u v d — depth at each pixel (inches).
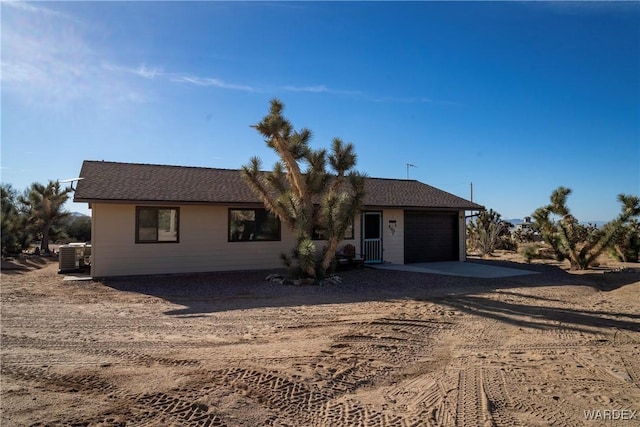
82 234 1301.7
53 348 251.4
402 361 240.1
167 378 203.3
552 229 786.2
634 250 854.5
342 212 526.0
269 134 515.8
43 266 734.5
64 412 165.5
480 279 578.9
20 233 943.0
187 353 243.9
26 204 1037.8
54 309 367.9
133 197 543.8
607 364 238.5
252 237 641.6
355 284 527.8
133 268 568.1
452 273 634.2
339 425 163.6
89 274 608.1
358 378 212.1
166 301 411.8
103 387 191.6
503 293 470.6
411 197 808.9
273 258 652.7
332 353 248.7
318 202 649.0
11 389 187.8
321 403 182.7
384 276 598.2
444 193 896.3
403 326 318.0
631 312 376.5
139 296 437.7
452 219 831.1
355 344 269.0
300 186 537.6
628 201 690.8
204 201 580.4
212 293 457.4
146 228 576.7
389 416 171.8
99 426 155.4
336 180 551.5
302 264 522.9
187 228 599.5
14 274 612.1
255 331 298.8
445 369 228.7
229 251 624.7
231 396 184.5
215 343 266.7
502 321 339.3
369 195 767.1
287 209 537.6
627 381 213.5
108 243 556.4
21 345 257.4
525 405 184.4
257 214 645.9
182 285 506.9
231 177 723.4
